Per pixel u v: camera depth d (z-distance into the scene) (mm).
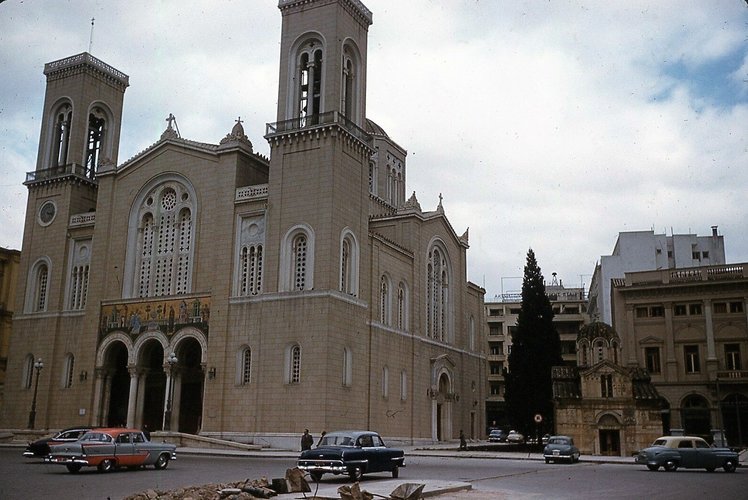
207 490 21234
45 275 73688
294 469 23906
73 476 30156
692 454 40375
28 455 39250
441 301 80562
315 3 63438
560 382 61406
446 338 80875
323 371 54906
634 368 63062
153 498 20031
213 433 57844
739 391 71000
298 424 54844
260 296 58844
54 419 67250
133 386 63375
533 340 69688
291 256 58844
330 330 55844
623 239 100938
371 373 62906
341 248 59031
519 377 69438
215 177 64375
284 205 59750
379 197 84688
